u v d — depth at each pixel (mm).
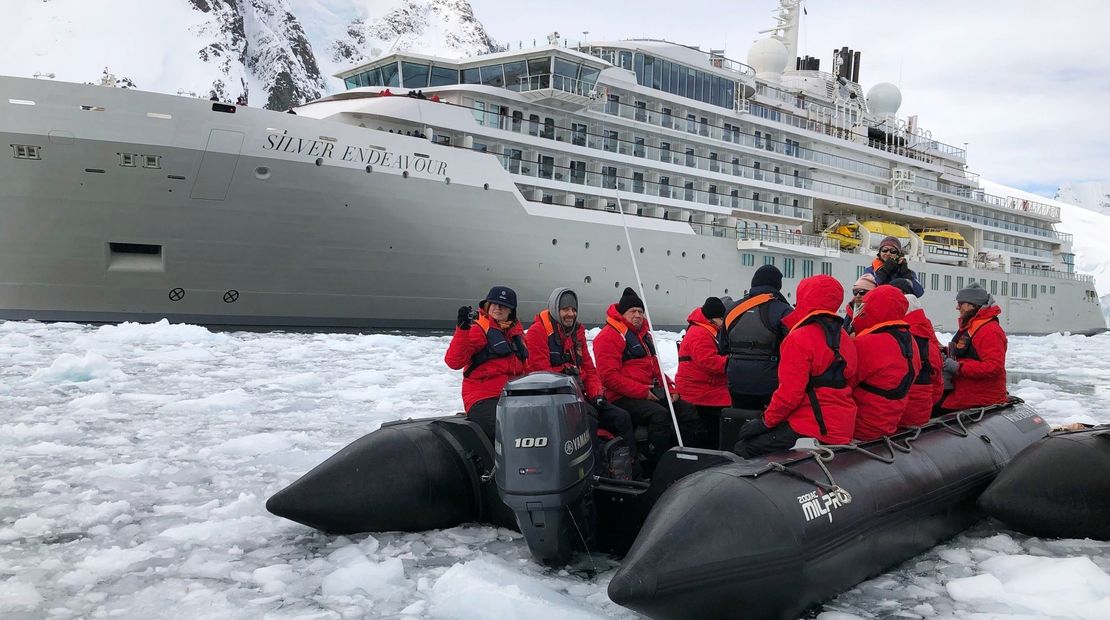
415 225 18750
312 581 3680
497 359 4602
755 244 25656
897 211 32281
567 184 21578
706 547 3074
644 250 23312
